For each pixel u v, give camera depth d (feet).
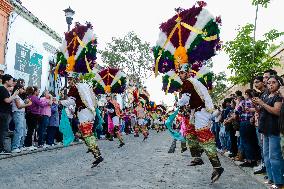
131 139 59.88
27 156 29.30
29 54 60.95
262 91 21.07
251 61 42.22
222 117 34.91
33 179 18.62
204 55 20.03
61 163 25.14
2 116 28.37
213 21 19.85
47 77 69.15
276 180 16.46
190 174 20.92
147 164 25.21
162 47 20.92
